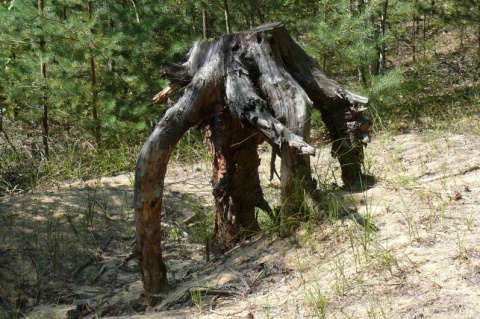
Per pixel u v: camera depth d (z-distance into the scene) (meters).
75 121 9.97
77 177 8.73
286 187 5.25
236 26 10.85
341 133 5.70
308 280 4.66
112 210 7.49
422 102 10.08
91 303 5.72
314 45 9.66
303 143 4.79
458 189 5.54
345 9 9.81
